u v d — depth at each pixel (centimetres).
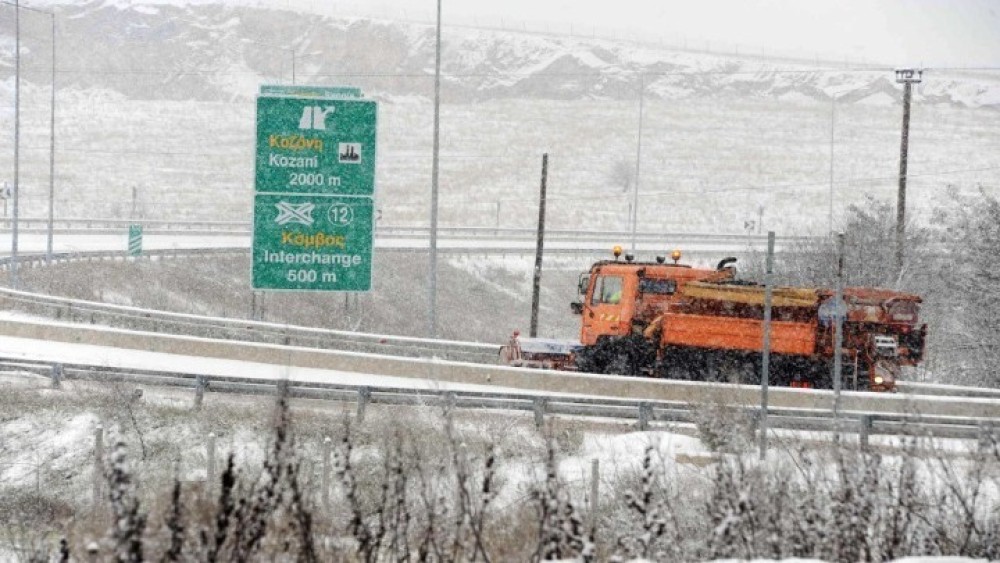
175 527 2617
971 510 3506
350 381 8444
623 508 4147
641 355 8112
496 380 8338
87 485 5441
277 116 6988
